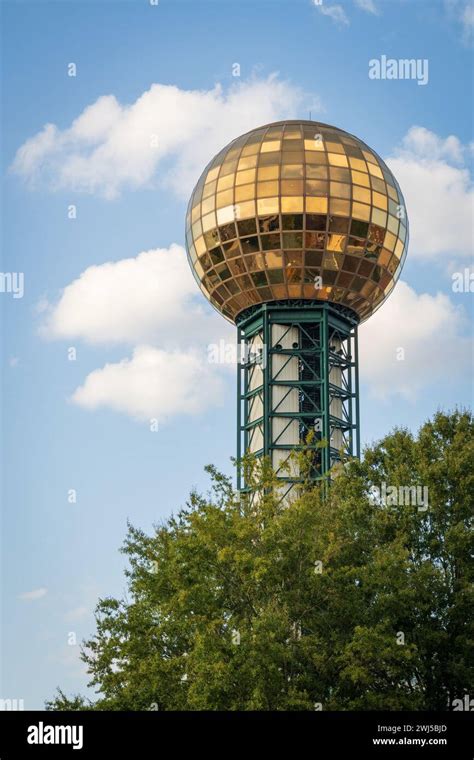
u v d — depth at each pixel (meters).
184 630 64.50
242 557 59.06
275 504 64.25
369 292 94.81
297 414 91.00
